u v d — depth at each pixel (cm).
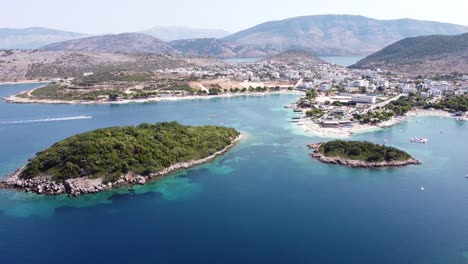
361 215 12669
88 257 10294
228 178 16138
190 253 10450
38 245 10881
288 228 11788
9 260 10162
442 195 14375
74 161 15375
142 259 10188
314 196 14250
